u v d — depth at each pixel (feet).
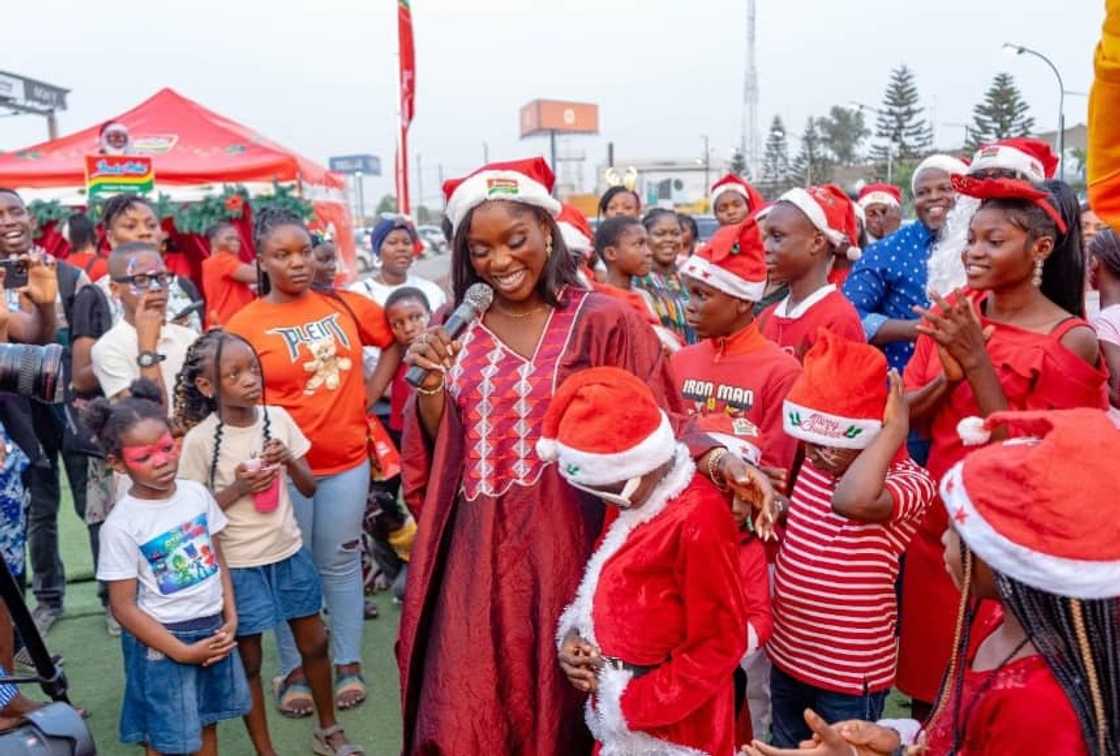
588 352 8.77
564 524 8.51
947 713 6.07
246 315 13.14
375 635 16.26
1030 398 9.10
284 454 11.88
